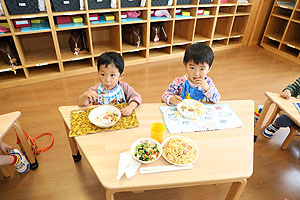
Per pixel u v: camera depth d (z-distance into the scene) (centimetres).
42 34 288
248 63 337
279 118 176
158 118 116
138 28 307
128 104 126
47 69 280
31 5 220
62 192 142
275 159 172
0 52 235
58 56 261
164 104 129
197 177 83
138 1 273
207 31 366
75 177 152
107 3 257
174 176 83
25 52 284
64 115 116
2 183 146
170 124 111
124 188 80
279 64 336
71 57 274
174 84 145
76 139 99
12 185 145
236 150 97
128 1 267
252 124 114
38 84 261
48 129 193
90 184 147
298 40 364
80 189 144
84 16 262
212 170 86
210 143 100
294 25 346
